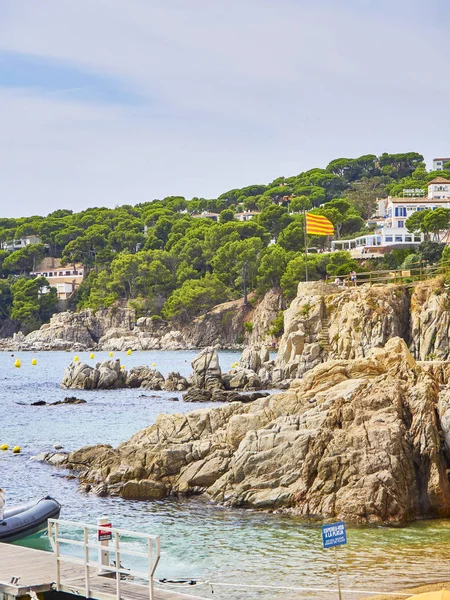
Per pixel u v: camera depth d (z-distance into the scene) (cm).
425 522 3419
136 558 2988
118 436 6131
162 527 3394
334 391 4138
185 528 3366
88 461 4669
